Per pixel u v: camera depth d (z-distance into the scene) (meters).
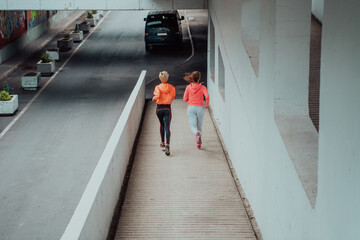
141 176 9.15
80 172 12.05
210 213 7.53
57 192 10.88
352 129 3.39
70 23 41.53
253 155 7.41
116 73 24.25
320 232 4.16
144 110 14.98
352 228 3.40
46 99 19.52
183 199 8.08
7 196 10.68
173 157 10.23
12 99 17.41
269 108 6.26
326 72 3.94
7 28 27.86
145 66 25.78
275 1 5.82
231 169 9.48
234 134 9.41
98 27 38.72
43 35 35.59
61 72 24.47
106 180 6.74
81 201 5.66
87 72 24.52
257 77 7.05
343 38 3.54
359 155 3.27
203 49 29.88
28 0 20.88
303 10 5.75
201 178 9.02
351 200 3.42
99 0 21.19
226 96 10.66
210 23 15.54
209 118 13.53
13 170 12.23
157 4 21.42
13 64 25.95
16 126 16.02
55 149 13.77
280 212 5.70
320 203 4.16
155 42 29.14
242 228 7.04
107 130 15.53
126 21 41.12
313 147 5.26
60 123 16.31
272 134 6.07
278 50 5.85
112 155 7.38
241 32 8.52
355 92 3.33
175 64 26.06
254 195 7.38
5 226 9.38
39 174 11.93
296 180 4.96
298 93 5.94
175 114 14.30
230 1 10.15
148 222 7.24
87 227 5.30
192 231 6.96
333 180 3.80
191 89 10.52
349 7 3.42
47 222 9.53
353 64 3.36
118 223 7.21
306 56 5.84
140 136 11.91
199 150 10.66
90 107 18.31
